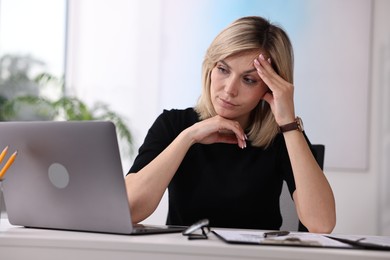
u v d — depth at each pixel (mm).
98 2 3930
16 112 3898
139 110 3877
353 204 3594
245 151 1755
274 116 1716
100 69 3922
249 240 1069
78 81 3939
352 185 3600
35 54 3994
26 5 3998
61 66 3988
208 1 3783
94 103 3914
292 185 1729
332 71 3641
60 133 1220
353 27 3625
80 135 1191
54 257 1068
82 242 1057
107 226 1214
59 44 3990
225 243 1063
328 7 3646
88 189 1220
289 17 3684
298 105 3670
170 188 1762
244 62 1629
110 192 1190
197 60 3805
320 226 1524
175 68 3828
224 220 1708
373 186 3582
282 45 1683
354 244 1094
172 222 1755
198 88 3805
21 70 3975
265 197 1736
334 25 3641
